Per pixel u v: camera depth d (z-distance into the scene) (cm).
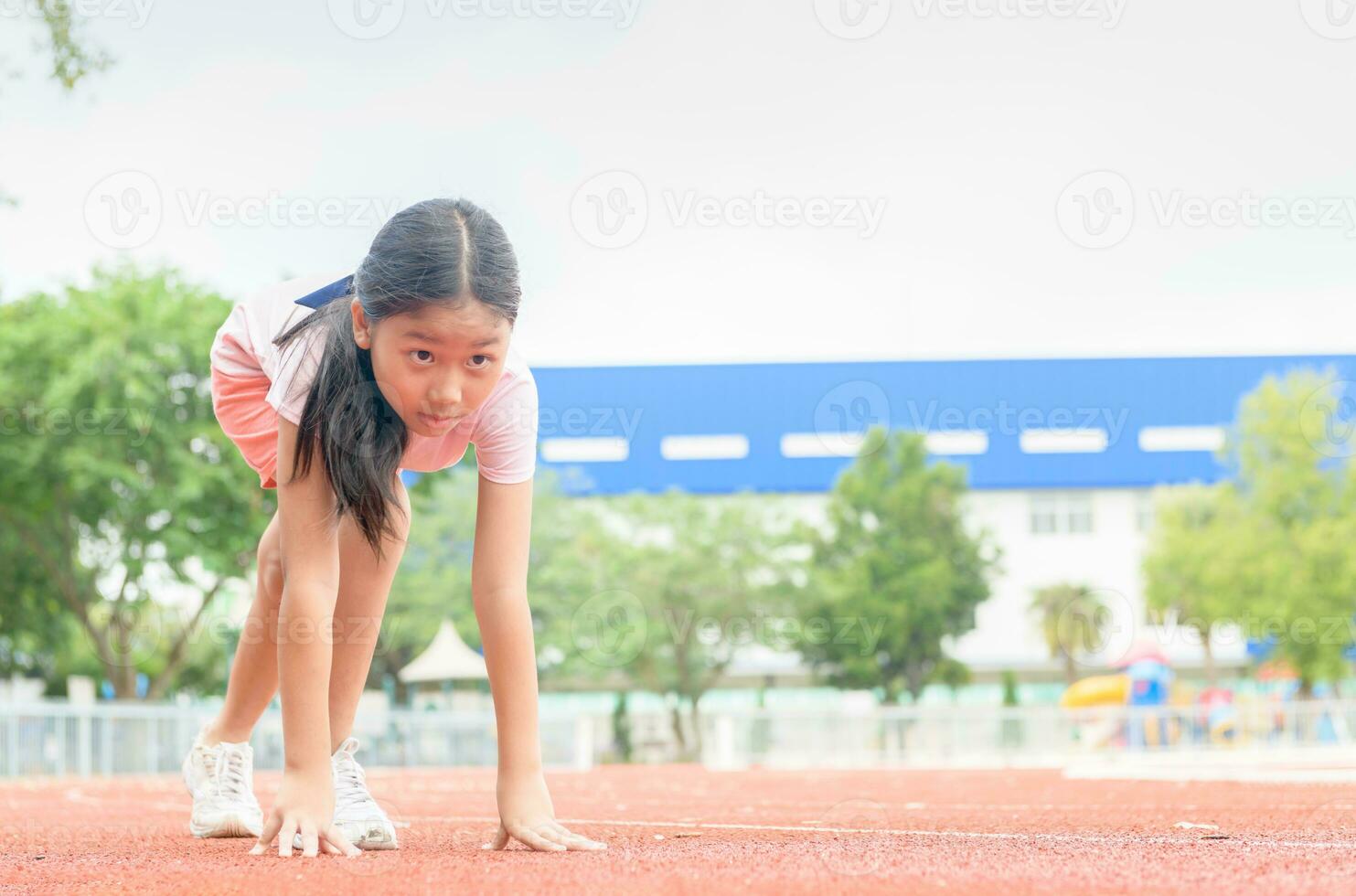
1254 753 1666
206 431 1602
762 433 2766
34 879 176
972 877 160
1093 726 1842
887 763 1811
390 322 205
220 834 274
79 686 1883
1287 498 2278
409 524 252
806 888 151
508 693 228
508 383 238
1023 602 3106
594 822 331
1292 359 2509
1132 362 2548
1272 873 165
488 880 161
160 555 1684
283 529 224
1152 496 3089
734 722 1838
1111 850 206
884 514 2588
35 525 1756
